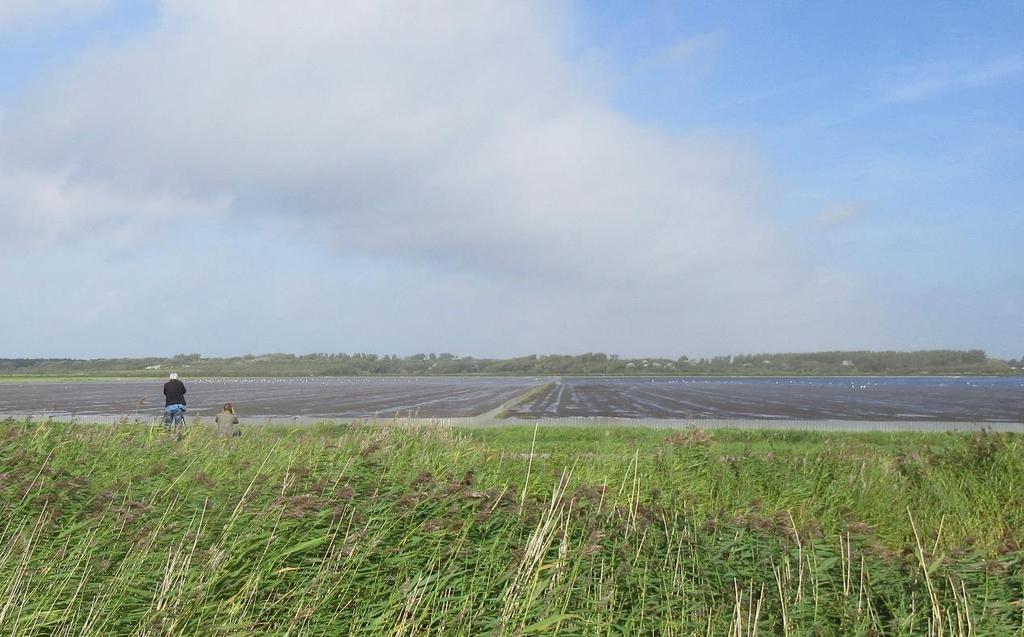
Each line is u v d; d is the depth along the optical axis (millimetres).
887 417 47312
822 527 9539
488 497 7387
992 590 6496
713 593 6562
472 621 5738
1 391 91750
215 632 5418
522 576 6035
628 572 6613
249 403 63375
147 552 6195
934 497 12031
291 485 7574
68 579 5938
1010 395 89000
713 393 93938
